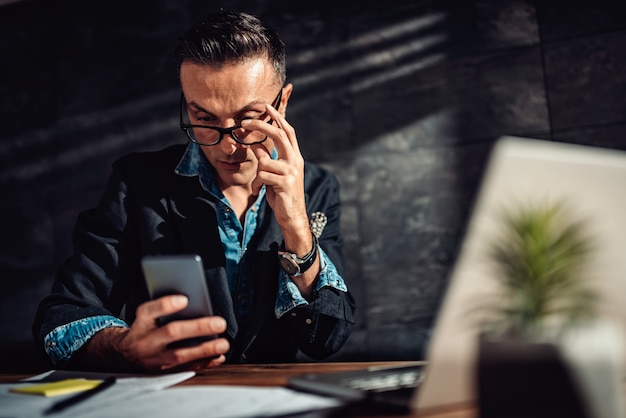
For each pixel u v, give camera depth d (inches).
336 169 128.8
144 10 141.2
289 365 43.4
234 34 56.3
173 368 41.5
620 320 19.9
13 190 145.3
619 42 116.6
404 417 24.8
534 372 19.4
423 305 124.0
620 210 20.6
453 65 124.6
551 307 19.4
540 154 20.6
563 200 20.3
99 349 44.7
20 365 142.7
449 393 24.2
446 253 123.5
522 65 121.2
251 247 62.3
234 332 59.7
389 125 127.0
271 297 60.4
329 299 56.2
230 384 35.5
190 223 61.3
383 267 125.9
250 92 56.4
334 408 27.2
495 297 20.2
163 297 39.7
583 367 19.1
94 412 29.1
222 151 57.6
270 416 26.3
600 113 117.1
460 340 22.0
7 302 144.0
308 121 130.1
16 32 147.4
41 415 29.2
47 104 144.8
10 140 145.8
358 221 127.3
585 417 19.0
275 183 54.4
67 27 144.8
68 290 57.1
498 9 122.6
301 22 131.7
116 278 59.9
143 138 139.9
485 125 122.5
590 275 19.5
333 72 129.7
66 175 143.0
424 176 125.1
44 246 143.4
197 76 56.1
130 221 62.1
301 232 55.2
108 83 142.0
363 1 129.2
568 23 119.1
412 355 123.6
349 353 125.8
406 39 127.0
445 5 125.3
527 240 19.5
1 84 147.2
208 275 60.0
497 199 20.2
